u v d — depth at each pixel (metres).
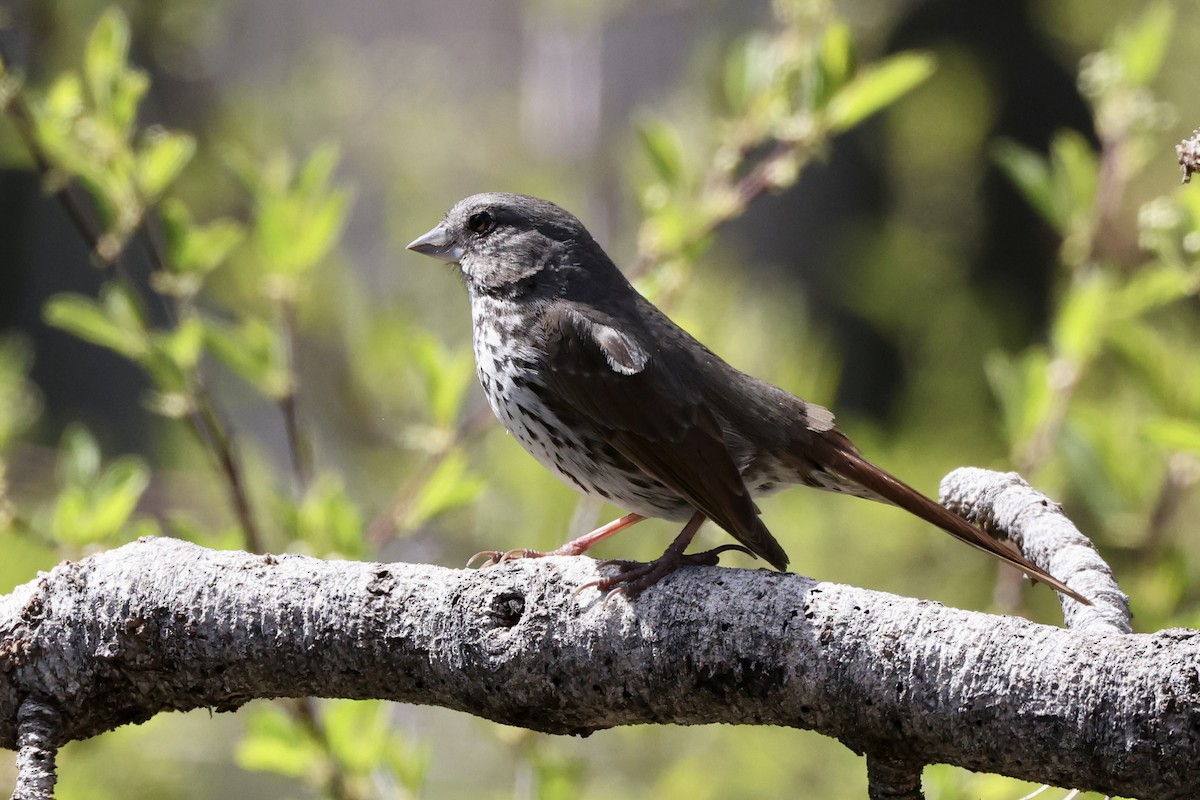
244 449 13.82
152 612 6.00
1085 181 10.77
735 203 10.06
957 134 20.19
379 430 14.91
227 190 15.51
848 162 19.88
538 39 21.62
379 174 20.23
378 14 24.11
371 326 14.48
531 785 10.18
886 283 18.28
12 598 6.11
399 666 5.98
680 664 5.68
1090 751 5.16
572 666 5.81
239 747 9.70
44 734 5.97
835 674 5.48
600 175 20.12
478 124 21.95
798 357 13.10
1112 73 10.66
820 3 10.23
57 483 13.08
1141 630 9.83
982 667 5.30
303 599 6.00
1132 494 10.45
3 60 9.48
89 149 9.62
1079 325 10.42
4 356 11.95
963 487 7.76
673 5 20.14
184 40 15.57
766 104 10.16
